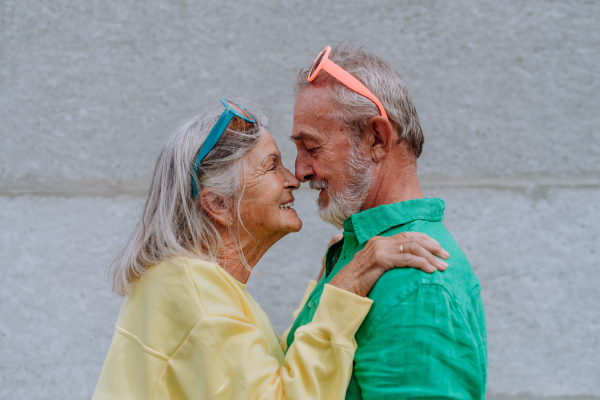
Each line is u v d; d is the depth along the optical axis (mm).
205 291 1228
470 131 2375
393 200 1341
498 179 2381
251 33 2361
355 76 1294
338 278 1177
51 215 2402
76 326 2406
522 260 2379
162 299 1247
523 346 2377
